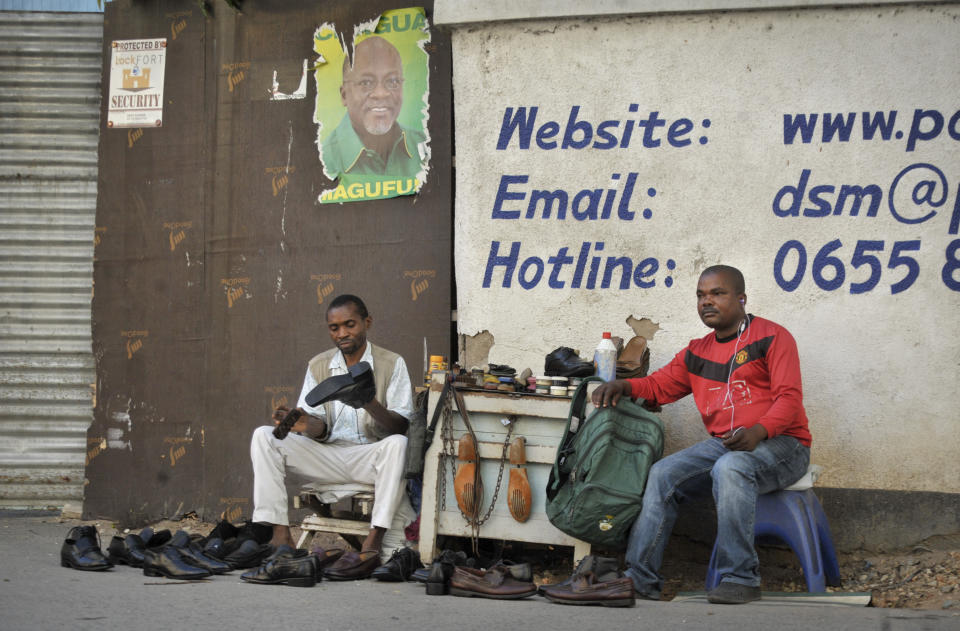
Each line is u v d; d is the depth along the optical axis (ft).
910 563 15.88
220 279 19.35
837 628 11.25
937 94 16.43
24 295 20.44
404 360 17.52
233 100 19.44
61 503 20.39
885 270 16.43
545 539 14.84
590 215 17.34
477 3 17.49
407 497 15.60
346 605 12.10
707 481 14.51
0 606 11.28
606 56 17.37
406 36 18.75
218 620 10.98
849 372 16.46
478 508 14.90
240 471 19.03
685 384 15.33
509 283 17.53
